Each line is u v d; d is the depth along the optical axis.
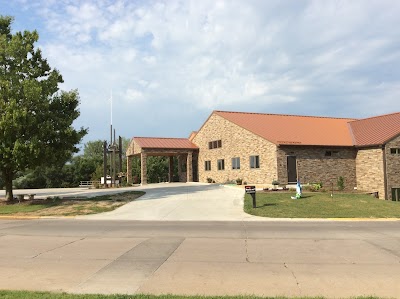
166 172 66.38
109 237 12.02
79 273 7.53
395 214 18.06
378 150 32.12
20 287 6.61
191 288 6.46
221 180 39.00
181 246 10.34
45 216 19.05
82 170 57.03
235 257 8.90
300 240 11.19
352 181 34.06
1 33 25.50
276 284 6.68
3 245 10.73
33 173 52.38
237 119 37.81
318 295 6.02
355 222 15.99
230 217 17.56
